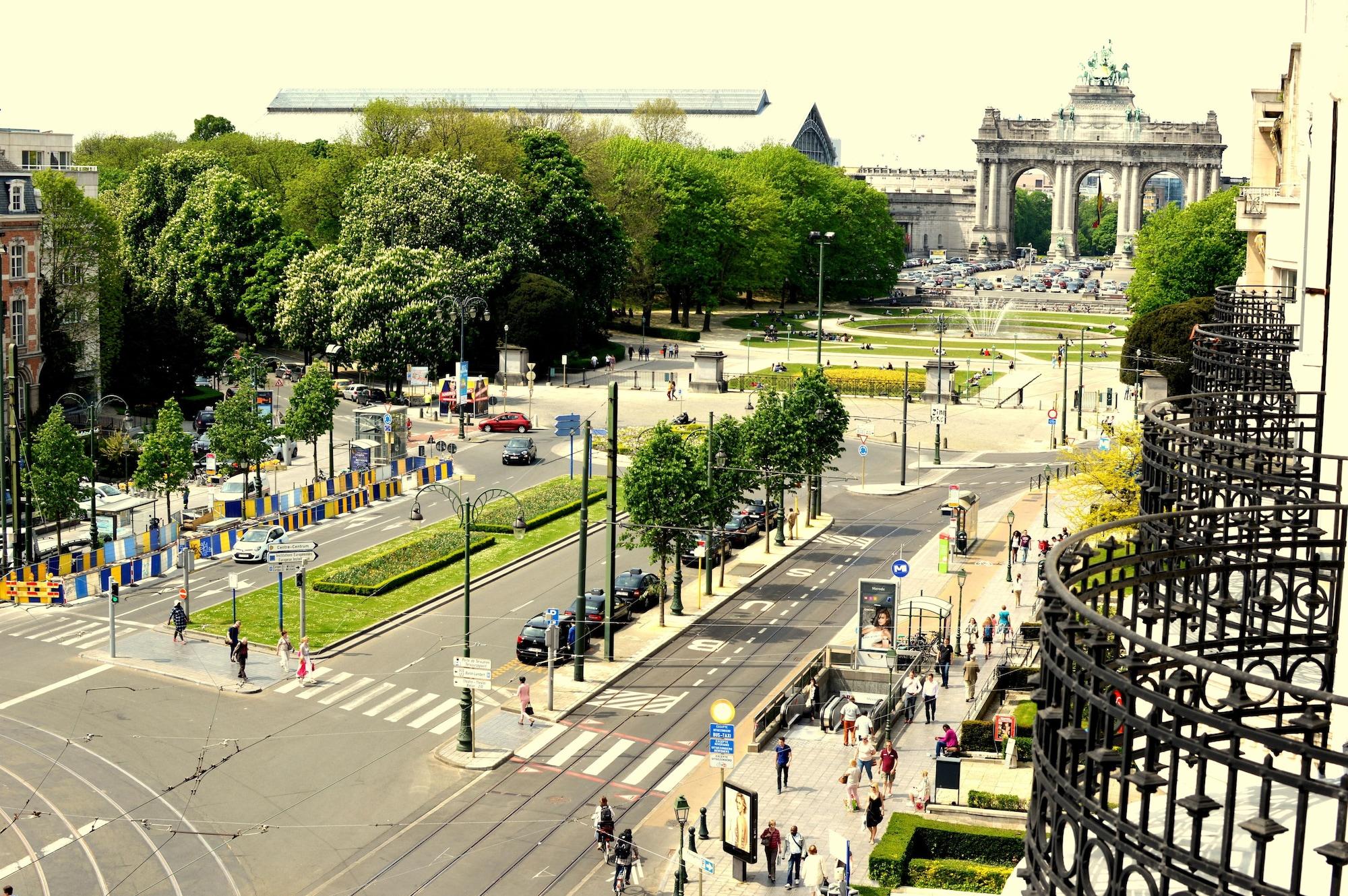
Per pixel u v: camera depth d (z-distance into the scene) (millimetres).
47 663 74625
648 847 54719
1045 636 18203
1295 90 51125
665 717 68500
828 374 166750
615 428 76000
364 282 156000
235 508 107812
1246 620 23000
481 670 62219
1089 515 80812
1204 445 28406
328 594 87188
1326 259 30078
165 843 54312
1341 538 22766
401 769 61719
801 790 59875
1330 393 27562
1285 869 18516
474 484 117812
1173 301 160375
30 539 94375
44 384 134750
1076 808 17172
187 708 68562
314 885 51125
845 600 87938
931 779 59281
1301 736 23172
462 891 50875
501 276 167000
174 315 150625
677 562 84500
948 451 134500
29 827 55500
